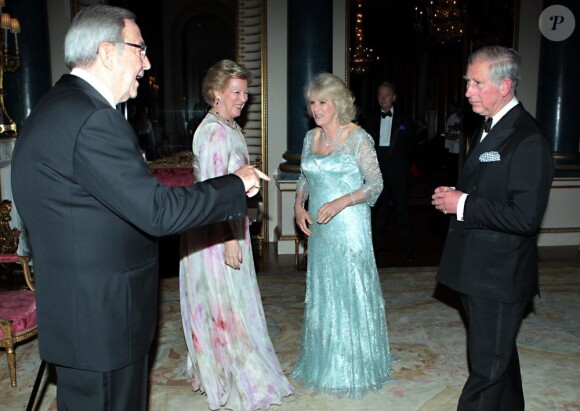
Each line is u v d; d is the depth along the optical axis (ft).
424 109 57.98
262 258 20.63
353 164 10.22
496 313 7.82
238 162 9.44
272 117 22.44
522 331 13.44
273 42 22.06
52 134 5.36
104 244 5.57
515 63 7.50
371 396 10.38
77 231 5.48
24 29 19.36
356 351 10.40
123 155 5.35
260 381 9.76
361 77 62.90
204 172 9.23
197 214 5.62
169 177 22.59
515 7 22.39
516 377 8.25
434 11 35.65
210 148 9.18
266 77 22.18
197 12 24.14
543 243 22.29
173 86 24.27
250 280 9.95
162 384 10.87
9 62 18.31
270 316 14.51
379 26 61.05
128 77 5.87
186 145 24.38
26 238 18.20
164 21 24.07
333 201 10.07
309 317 10.73
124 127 5.48
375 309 10.69
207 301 9.68
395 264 19.81
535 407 9.92
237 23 22.62
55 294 5.67
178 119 24.44
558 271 18.45
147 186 5.37
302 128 21.01
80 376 5.82
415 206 32.53
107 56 5.69
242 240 9.80
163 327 13.79
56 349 5.76
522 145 7.34
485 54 7.57
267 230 23.11
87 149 5.25
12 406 10.09
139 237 5.86
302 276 18.20
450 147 32.04
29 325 10.82
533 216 7.17
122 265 5.71
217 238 9.57
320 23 20.21
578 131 21.80
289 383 10.30
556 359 11.89
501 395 8.02
